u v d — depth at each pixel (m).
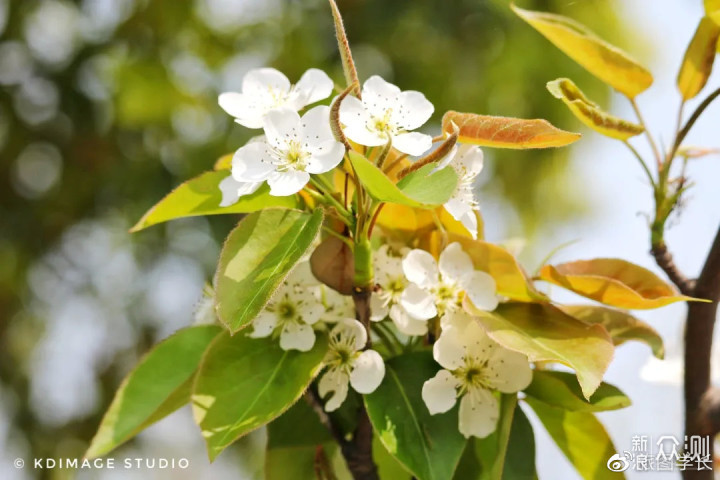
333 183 0.68
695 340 0.69
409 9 1.51
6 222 1.59
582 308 0.69
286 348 0.65
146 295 1.58
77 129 1.60
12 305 1.60
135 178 1.58
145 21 1.63
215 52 1.70
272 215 0.65
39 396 1.60
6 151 1.60
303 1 1.65
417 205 0.62
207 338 0.70
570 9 1.60
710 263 0.68
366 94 0.65
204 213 0.67
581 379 0.63
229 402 0.65
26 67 1.60
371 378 0.65
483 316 0.65
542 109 1.66
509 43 1.59
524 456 0.67
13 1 1.60
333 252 0.65
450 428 0.65
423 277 0.66
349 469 0.67
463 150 0.66
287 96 0.67
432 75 1.61
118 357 1.60
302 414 0.68
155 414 0.68
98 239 1.63
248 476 1.50
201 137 1.65
